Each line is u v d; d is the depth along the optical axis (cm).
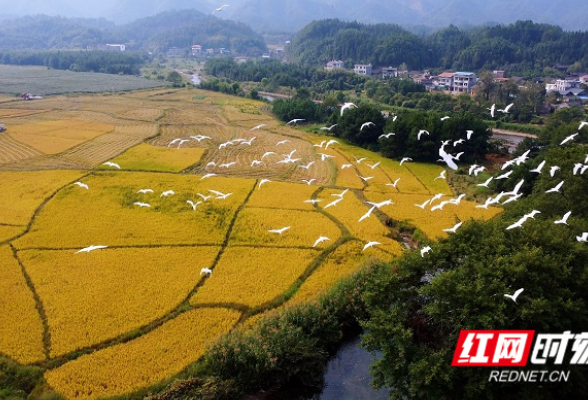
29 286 4084
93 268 4378
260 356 3152
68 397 2920
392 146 8769
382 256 4747
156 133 10438
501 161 8725
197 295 4006
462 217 5816
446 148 8506
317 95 17100
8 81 18988
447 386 2778
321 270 4472
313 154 9038
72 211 5681
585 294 3009
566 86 16000
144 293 4012
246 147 9525
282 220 5550
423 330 3306
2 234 5053
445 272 3109
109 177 7050
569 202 4491
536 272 2900
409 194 6744
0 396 2905
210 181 6988
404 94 15788
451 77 18925
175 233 5144
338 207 6047
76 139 9581
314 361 3356
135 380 3067
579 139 7444
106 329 3544
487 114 12588
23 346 3338
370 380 3491
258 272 4391
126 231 5156
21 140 9325
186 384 2909
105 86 18538
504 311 2770
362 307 3841
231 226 5378
